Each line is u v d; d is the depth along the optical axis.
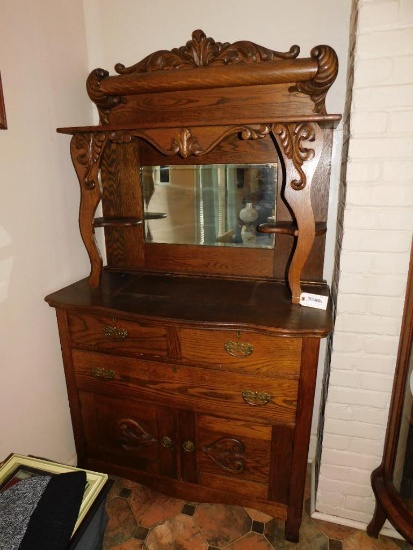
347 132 1.10
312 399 1.12
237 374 1.16
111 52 1.44
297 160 1.07
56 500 0.75
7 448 1.21
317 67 1.15
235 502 1.33
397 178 1.01
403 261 1.06
